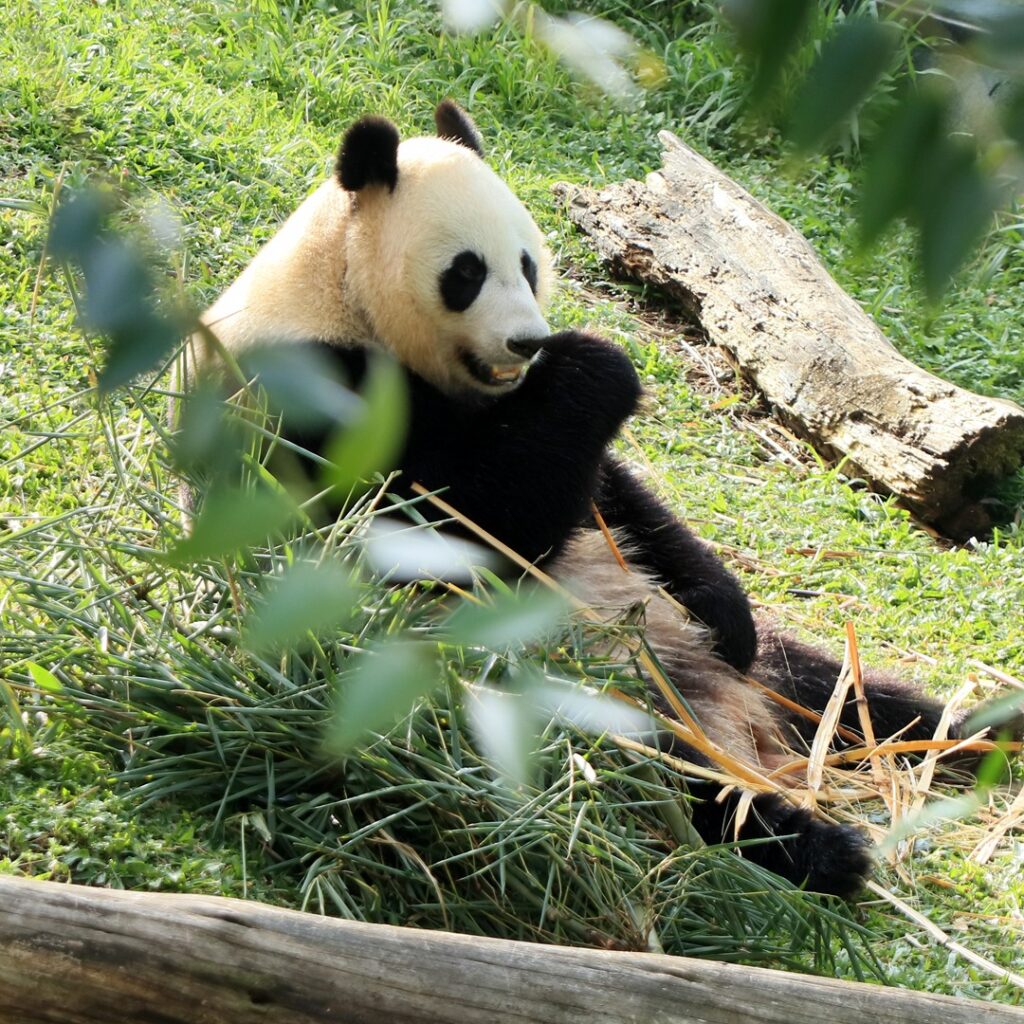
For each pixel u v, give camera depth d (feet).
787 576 30.17
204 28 49.19
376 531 17.48
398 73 49.08
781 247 40.88
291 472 18.51
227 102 43.09
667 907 15.55
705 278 40.98
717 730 21.12
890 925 18.15
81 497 22.16
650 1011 10.22
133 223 4.29
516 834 14.52
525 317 21.43
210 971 9.37
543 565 21.58
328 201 22.26
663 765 16.89
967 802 6.63
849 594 29.94
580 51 4.55
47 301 29.22
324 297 21.58
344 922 9.91
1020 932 18.28
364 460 3.88
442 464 20.95
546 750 15.39
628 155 49.62
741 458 35.70
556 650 16.76
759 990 10.57
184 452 4.41
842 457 36.14
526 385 22.07
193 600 16.89
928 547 32.60
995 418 33.35
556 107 50.55
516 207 23.04
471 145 24.79
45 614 17.01
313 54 49.26
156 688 15.43
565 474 21.18
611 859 14.70
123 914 9.34
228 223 34.53
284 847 14.98
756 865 17.06
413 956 9.87
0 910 9.11
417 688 4.09
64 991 9.13
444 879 14.98
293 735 15.23
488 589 18.88
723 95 48.91
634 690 17.66
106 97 38.32
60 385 26.43
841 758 21.39
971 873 19.61
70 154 33.40
